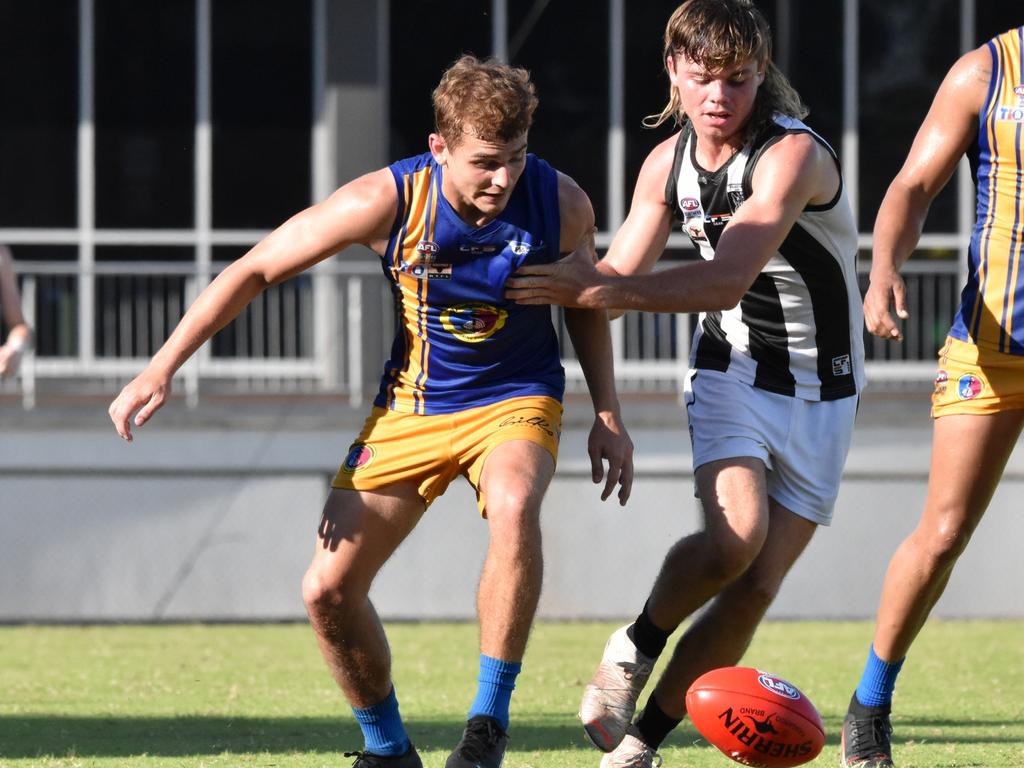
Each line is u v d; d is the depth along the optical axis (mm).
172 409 48062
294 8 56031
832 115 57062
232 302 15328
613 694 16375
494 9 56375
